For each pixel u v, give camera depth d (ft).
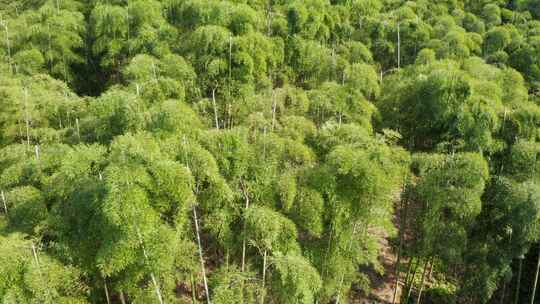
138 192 28.60
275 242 35.01
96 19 71.20
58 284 29.37
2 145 49.52
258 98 50.60
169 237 30.22
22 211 34.27
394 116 53.72
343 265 41.29
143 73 53.42
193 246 37.24
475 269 48.21
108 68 77.15
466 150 47.70
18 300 27.40
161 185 29.86
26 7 94.84
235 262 41.65
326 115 51.11
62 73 71.97
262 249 35.94
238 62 53.47
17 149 42.80
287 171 38.65
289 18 71.46
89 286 35.40
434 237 44.86
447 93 48.01
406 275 54.85
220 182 34.78
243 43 54.75
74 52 77.92
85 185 31.73
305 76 69.72
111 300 40.42
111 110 40.93
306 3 78.28
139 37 65.82
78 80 76.69
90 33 77.71
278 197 38.24
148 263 29.71
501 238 45.85
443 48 76.84
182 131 38.50
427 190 42.45
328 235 41.39
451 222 44.34
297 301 33.09
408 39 83.51
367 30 83.35
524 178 45.73
